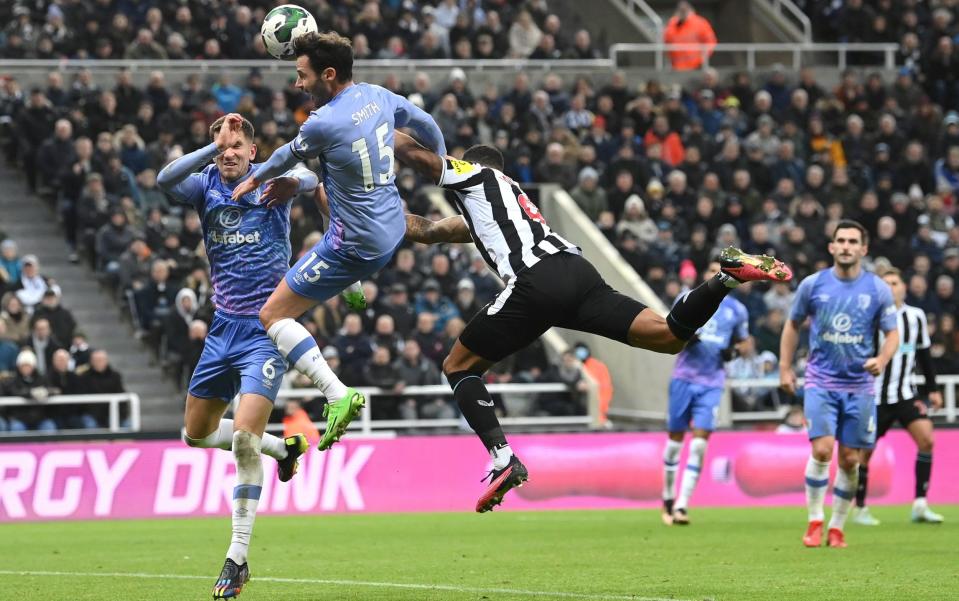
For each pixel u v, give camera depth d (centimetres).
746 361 3484
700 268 3781
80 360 3120
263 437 1535
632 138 4169
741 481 3167
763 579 1598
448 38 4534
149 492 2917
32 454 2862
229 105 3966
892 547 2033
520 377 3425
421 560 1889
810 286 1984
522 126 4125
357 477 3030
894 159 4450
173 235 3553
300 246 3594
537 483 3098
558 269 1377
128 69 4134
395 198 1398
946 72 4822
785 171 4216
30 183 3894
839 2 5403
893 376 2530
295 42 1376
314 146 1344
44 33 4091
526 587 1522
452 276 3606
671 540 2197
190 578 1664
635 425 3659
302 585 1559
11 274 3375
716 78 4569
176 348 3344
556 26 4794
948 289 3803
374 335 3384
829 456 1991
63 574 1730
